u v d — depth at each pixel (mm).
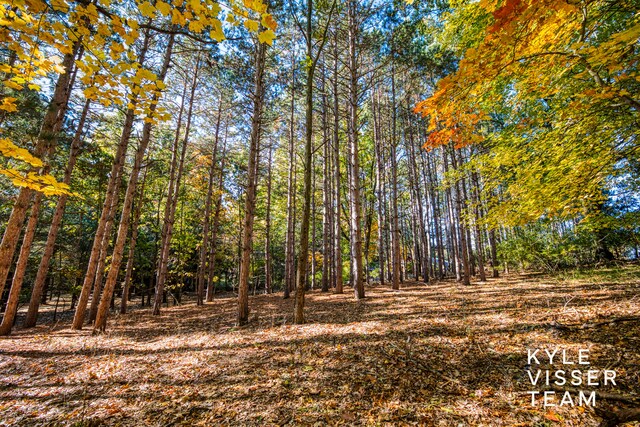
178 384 4340
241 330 7570
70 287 16812
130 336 7973
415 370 4301
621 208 6105
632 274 8102
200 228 23703
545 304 6781
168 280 18625
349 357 4922
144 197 18703
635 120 4254
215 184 21062
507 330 5445
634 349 4055
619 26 4457
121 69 2518
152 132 15352
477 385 3789
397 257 13352
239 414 3477
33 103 9039
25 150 2197
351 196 14367
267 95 13344
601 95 3393
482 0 2422
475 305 7730
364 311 8523
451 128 3684
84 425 3352
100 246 11930
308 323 7516
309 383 4129
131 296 26922
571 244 9727
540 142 5031
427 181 24547
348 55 13391
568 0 2197
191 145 17594
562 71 3977
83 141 11891
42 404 3900
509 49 2709
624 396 3143
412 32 10953
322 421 3266
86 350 6500
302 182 23422
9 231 5875
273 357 5184
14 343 7375
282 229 28266
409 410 3367
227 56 9789
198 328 8578
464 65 2801
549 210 5027
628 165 4871
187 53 12156
